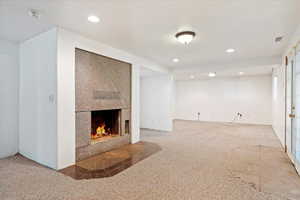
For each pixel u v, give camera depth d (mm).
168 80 6250
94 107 3365
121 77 4090
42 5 2076
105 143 3686
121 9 2180
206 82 8922
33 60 3119
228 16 2359
